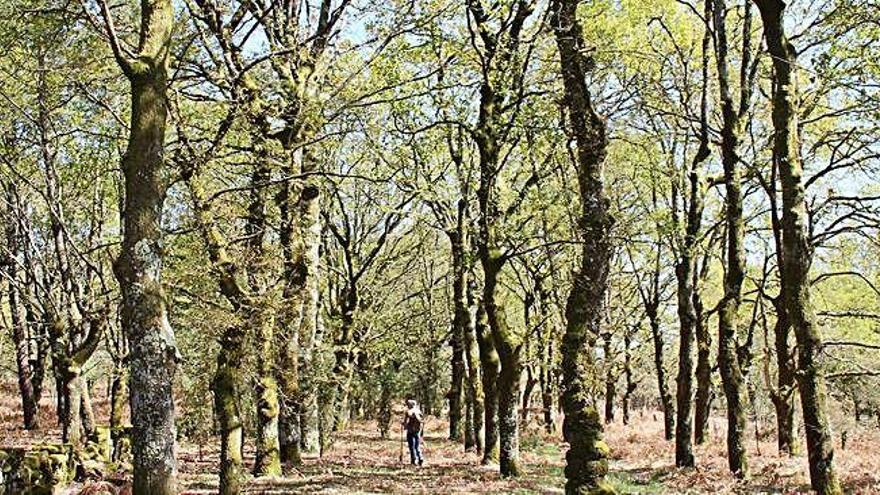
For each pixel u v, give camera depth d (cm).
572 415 1279
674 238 2448
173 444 1044
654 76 2480
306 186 1972
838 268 3244
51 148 2309
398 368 4238
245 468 2214
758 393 4312
